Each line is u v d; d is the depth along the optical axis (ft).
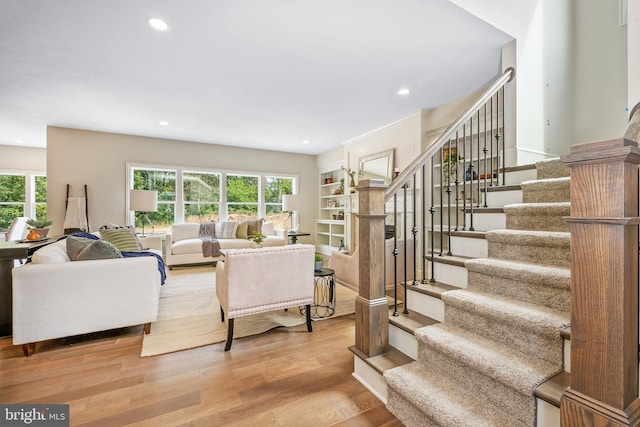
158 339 7.93
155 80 11.05
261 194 23.31
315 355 7.14
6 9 7.13
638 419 2.85
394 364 5.56
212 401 5.40
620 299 2.82
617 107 9.14
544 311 4.73
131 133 18.39
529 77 8.87
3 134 18.22
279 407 5.25
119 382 5.97
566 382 3.83
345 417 5.03
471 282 6.31
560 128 9.66
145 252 11.75
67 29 7.95
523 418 3.88
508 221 7.19
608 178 2.87
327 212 24.98
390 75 10.82
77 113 14.58
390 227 16.35
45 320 7.08
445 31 8.25
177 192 20.20
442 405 4.29
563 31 9.79
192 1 6.94
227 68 10.21
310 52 9.25
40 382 5.96
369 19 7.69
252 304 7.60
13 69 10.11
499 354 4.51
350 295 12.03
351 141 19.75
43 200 21.59
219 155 21.52
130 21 7.64
